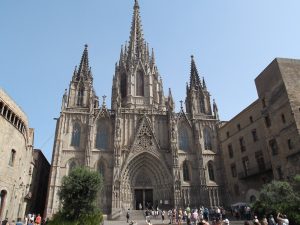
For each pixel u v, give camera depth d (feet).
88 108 239.09
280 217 92.79
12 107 144.56
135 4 329.72
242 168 211.20
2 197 139.44
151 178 228.02
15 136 151.53
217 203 222.28
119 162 217.15
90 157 216.33
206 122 254.47
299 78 176.35
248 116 208.74
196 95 269.23
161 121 248.11
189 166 233.14
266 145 186.19
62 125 226.58
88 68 264.11
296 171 153.79
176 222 167.63
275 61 180.55
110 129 235.20
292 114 161.48
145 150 227.20
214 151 242.78
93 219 125.29
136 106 259.39
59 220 122.72
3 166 137.08
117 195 205.98
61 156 215.31
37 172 234.38
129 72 274.98
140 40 300.61
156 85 280.72
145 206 219.00
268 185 132.46
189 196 220.23
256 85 201.26
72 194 128.98
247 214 153.28
